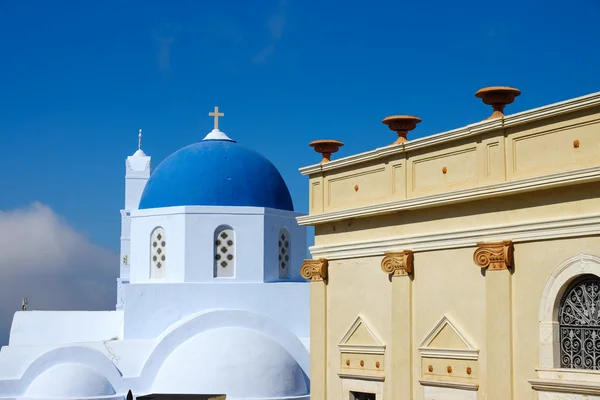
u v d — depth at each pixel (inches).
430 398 538.3
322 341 633.0
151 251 1225.4
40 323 1333.7
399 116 581.0
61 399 1063.6
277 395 1081.4
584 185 450.9
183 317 1176.8
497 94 503.2
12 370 1109.1
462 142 530.0
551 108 466.6
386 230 586.6
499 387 489.1
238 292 1191.6
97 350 1122.0
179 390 1070.4
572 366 459.5
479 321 508.4
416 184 566.6
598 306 448.8
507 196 492.1
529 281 477.7
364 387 593.9
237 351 1095.6
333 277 630.5
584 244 449.7
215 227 1201.4
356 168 621.0
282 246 1246.3
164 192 1232.8
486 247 496.7
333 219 625.9
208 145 1280.8
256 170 1258.0
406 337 557.3
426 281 547.8
